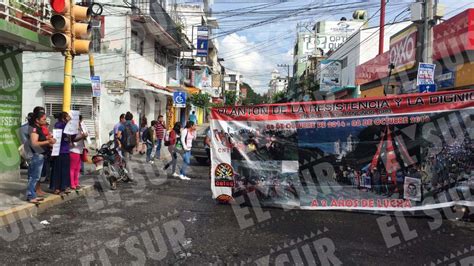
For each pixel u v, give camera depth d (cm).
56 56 2161
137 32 2431
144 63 2556
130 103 2248
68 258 563
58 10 927
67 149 934
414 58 1611
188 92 3397
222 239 663
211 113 926
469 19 1227
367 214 848
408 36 1675
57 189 926
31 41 972
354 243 654
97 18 2050
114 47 2197
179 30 3312
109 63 2194
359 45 2744
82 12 969
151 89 2259
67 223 739
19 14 989
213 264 553
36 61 2158
